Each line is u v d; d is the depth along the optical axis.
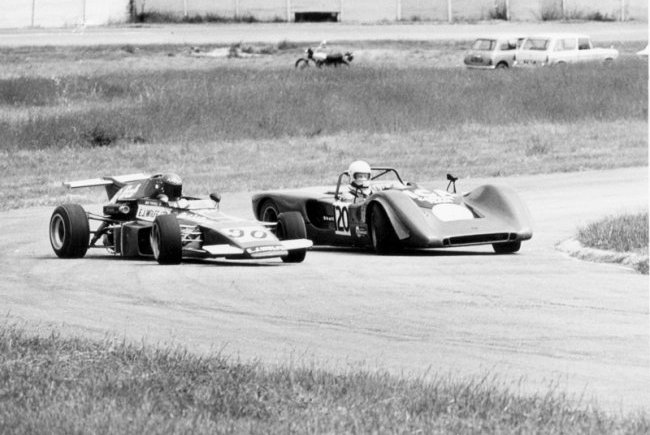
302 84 157.75
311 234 66.69
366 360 34.69
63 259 61.78
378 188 65.06
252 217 79.69
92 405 27.14
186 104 141.25
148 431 24.84
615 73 168.12
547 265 55.88
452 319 41.44
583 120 149.00
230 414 26.83
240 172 111.06
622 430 25.64
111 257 62.75
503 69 184.25
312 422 25.75
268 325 40.56
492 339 37.84
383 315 42.41
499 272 53.50
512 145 129.25
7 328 38.78
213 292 48.12
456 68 184.88
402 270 54.72
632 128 142.12
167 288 49.41
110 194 66.19
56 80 161.25
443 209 60.78
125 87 159.62
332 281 51.12
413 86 155.62
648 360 34.66
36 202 92.75
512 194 62.06
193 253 57.22
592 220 74.44
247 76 169.88
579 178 103.19
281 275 53.22
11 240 71.44
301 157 121.44
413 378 31.44
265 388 29.12
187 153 124.19
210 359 32.75
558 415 26.84
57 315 42.84
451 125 144.12
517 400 28.25
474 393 28.86
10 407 27.27
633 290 47.62
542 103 150.88
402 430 25.17
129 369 31.55
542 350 36.16
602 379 32.31
